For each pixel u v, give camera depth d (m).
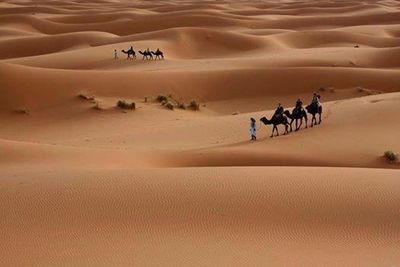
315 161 22.30
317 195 14.93
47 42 76.19
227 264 11.32
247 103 44.75
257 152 23.22
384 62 60.31
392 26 92.19
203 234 12.81
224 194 14.96
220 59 61.72
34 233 12.82
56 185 15.95
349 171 17.20
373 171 17.28
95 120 36.50
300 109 26.91
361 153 23.02
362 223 13.46
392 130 25.73
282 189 15.30
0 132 34.53
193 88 45.56
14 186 16.09
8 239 12.51
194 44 70.62
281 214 13.90
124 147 27.12
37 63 60.03
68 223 13.36
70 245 12.19
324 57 60.50
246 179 16.12
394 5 150.75
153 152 23.95
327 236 12.81
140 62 58.78
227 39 72.31
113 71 45.75
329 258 11.66
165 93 43.91
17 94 39.06
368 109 29.72
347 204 14.42
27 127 35.56
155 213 13.89
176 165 21.84
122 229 13.04
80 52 64.06
